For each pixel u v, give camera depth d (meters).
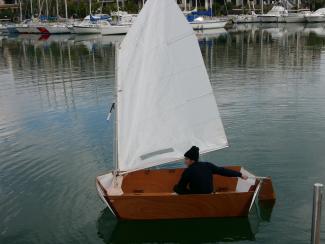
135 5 96.50
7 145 15.21
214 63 33.09
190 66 10.30
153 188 10.64
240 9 107.88
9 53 47.34
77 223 9.81
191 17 74.62
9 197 11.15
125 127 10.30
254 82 24.28
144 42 10.24
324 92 21.08
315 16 83.81
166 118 10.48
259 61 33.38
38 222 9.88
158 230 9.51
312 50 39.12
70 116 18.75
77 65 34.97
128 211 9.55
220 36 61.16
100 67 33.12
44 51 47.97
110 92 23.06
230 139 14.57
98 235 9.33
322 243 8.47
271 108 18.33
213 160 12.79
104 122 17.56
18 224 9.83
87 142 15.16
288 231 9.09
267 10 112.00
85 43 56.22
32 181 12.07
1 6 125.38
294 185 11.00
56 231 9.50
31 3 91.75
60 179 12.11
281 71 27.92
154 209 9.51
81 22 78.12
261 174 11.70
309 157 12.78
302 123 16.09
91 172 12.53
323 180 11.21
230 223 9.55
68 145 14.95
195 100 10.52
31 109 20.33
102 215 10.12
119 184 10.25
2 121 18.44
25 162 13.49
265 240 8.87
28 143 15.34
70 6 97.75
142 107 10.34
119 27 68.25
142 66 10.29
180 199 9.33
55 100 21.95
